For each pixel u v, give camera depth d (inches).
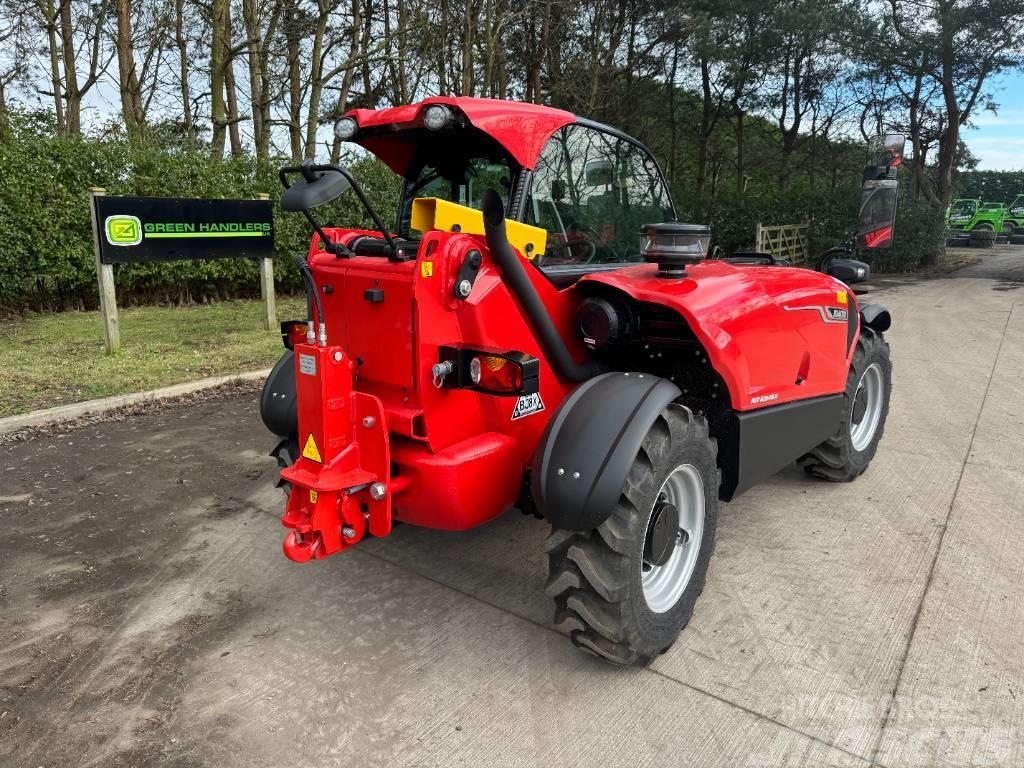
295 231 491.5
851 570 128.9
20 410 217.3
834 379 144.0
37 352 302.2
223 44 557.6
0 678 101.3
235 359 295.0
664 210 148.6
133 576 129.5
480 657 106.0
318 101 581.9
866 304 174.7
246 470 179.2
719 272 119.4
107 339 295.7
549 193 115.6
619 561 92.7
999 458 183.5
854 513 152.5
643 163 138.9
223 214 328.5
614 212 133.3
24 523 149.9
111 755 87.0
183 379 259.0
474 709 94.7
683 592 106.7
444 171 120.9
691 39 846.5
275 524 150.4
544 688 98.8
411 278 93.5
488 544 142.3
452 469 97.0
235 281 483.2
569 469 91.2
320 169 94.2
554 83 842.2
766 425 121.3
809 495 162.2
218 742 88.9
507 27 729.0
